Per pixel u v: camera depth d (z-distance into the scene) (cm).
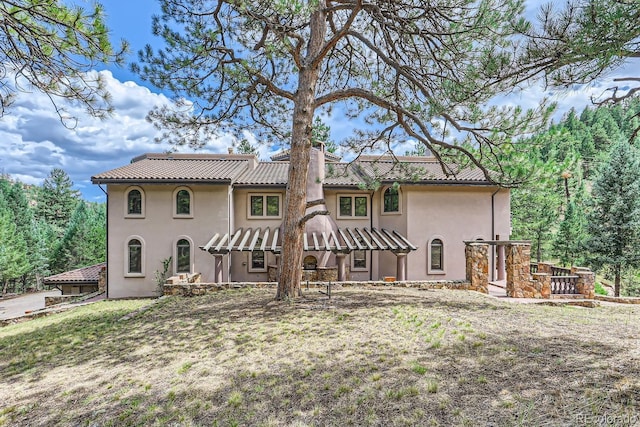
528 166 1248
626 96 632
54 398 625
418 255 2259
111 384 661
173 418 514
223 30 1236
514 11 895
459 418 436
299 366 666
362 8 1190
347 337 820
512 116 1165
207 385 616
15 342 1090
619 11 493
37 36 613
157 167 2333
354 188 2292
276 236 2041
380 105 1315
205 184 2080
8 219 4659
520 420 413
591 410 419
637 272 3306
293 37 1265
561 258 3794
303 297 1309
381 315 1013
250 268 2255
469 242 1703
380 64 1550
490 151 1317
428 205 2278
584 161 6306
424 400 492
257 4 1044
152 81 1215
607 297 1725
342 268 1964
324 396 538
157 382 648
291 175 1290
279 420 482
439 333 807
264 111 1580
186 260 2120
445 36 1167
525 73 740
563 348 659
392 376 584
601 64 572
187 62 1197
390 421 450
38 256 5038
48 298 2247
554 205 3922
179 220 2120
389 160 2650
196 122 1404
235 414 510
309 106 1310
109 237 2088
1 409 599
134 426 504
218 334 907
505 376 543
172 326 1032
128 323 1145
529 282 1653
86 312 1577
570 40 582
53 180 6656
